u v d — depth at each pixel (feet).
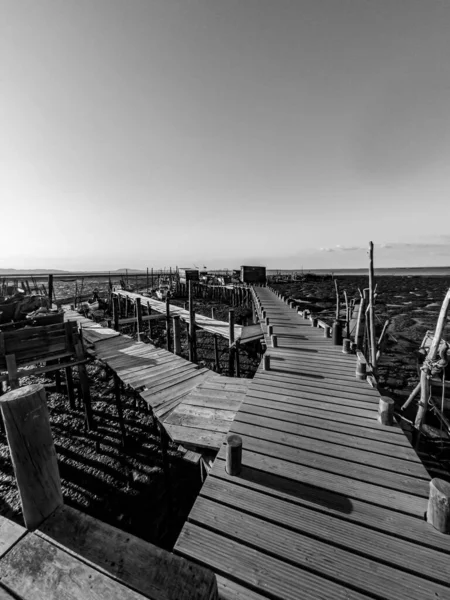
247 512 8.89
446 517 7.84
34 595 4.78
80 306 83.25
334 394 17.20
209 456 15.10
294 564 7.35
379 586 6.82
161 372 26.81
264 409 15.42
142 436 26.27
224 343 56.85
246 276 124.06
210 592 4.85
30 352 24.64
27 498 5.81
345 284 192.85
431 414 22.94
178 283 132.77
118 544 5.52
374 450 11.86
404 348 48.49
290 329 37.47
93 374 40.04
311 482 10.10
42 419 5.90
